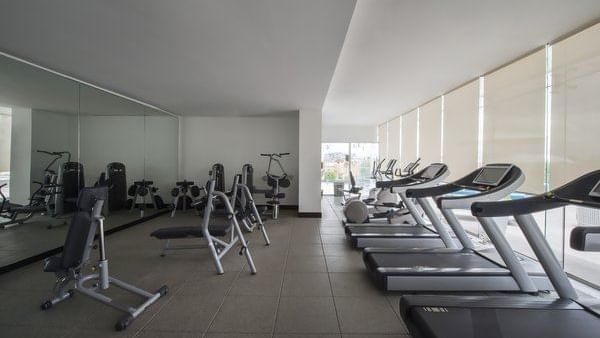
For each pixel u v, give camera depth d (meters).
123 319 2.10
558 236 3.87
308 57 3.13
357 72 4.12
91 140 4.52
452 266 2.74
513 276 2.47
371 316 2.25
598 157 2.82
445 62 3.71
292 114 6.85
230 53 3.04
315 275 3.06
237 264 3.40
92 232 2.28
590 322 1.69
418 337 1.70
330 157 10.26
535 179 3.54
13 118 3.47
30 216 3.68
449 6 2.41
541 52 3.39
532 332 1.59
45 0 2.10
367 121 9.02
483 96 4.44
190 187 6.85
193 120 7.20
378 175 8.85
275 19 2.33
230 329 2.08
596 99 2.83
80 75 3.85
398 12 2.50
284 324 2.14
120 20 2.38
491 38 3.02
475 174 2.90
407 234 4.08
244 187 4.22
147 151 6.02
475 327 1.63
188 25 2.45
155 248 4.02
